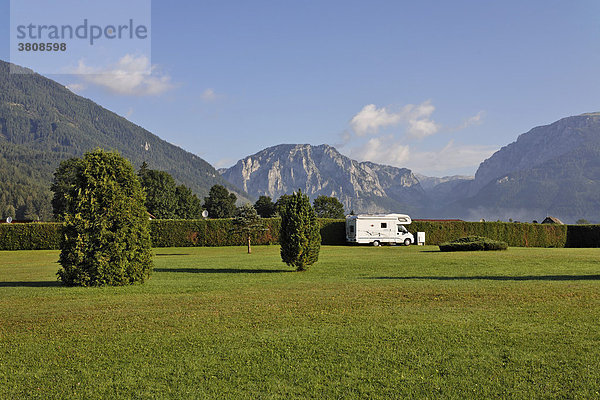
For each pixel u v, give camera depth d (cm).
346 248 4388
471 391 609
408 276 1847
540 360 709
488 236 5372
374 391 614
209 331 905
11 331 932
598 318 961
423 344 798
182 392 621
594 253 3247
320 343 812
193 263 2697
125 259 1658
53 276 2080
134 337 872
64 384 653
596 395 589
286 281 1722
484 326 910
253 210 4050
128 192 1714
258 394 611
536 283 1515
